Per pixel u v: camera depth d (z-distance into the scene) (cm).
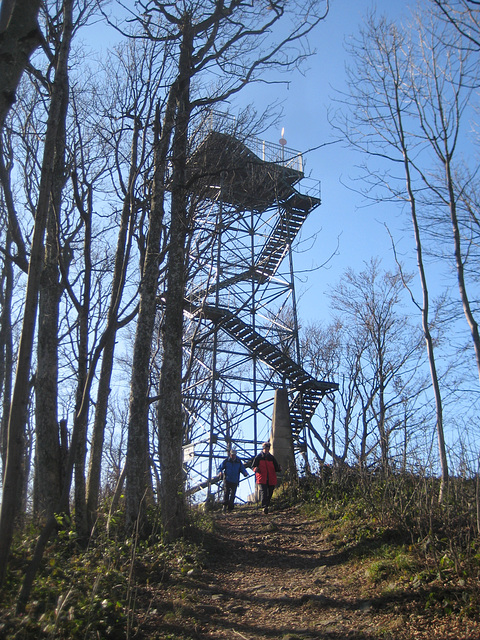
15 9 573
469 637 566
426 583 713
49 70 916
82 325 852
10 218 891
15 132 956
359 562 888
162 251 1062
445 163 1037
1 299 1491
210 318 2097
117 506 1048
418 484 937
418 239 1130
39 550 587
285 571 916
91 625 577
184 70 1105
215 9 1089
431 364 1067
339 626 654
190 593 767
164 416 1041
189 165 1194
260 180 1429
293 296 2341
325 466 1477
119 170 929
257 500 1706
